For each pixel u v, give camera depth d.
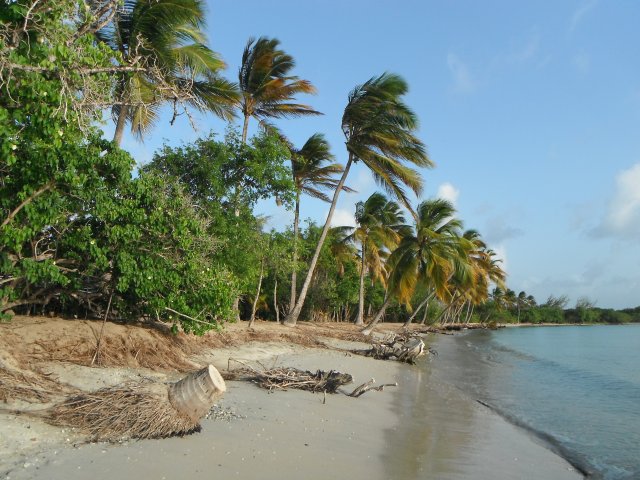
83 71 6.46
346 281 39.84
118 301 11.07
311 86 21.22
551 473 7.23
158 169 15.83
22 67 5.94
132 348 10.17
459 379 17.03
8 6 6.46
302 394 10.39
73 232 9.69
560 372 21.09
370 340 25.62
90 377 8.30
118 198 9.95
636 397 14.86
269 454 6.18
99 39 13.47
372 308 52.75
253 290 23.84
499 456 7.78
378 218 36.50
